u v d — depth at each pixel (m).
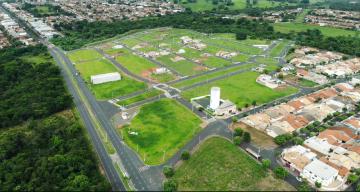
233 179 153.12
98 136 197.00
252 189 146.00
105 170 163.25
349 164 161.75
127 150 181.62
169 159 172.50
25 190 142.88
